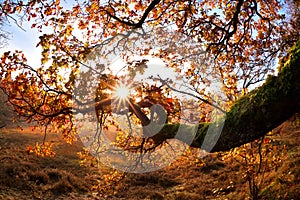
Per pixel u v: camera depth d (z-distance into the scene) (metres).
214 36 6.46
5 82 5.08
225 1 6.88
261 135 3.60
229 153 8.80
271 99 3.41
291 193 10.36
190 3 6.09
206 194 15.36
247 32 7.08
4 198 12.83
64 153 20.25
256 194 10.99
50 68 5.02
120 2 5.75
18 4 5.25
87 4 5.64
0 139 20.81
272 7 6.91
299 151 13.30
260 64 6.85
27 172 16.52
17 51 5.07
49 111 5.39
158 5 6.21
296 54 3.35
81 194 15.31
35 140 21.55
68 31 5.38
